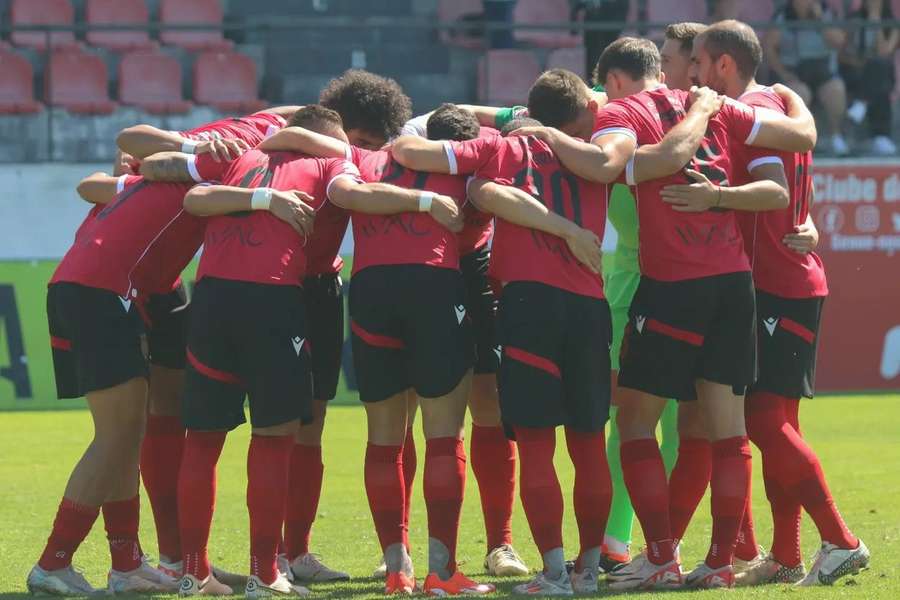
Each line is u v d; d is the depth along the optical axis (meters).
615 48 19.66
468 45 58.81
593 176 17.66
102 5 58.59
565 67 56.75
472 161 18.05
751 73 19.98
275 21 60.25
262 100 57.97
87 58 56.66
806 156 19.62
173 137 19.56
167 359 19.98
